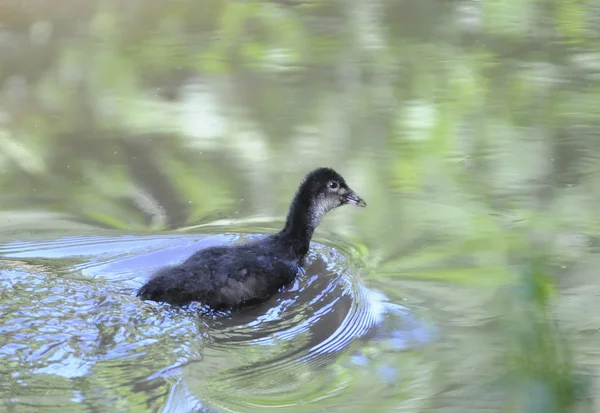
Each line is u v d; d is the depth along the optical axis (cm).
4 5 2355
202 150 1608
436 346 980
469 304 1079
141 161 1561
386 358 963
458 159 1548
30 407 825
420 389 884
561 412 486
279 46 2170
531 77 1944
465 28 2292
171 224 1334
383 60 2073
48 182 1476
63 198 1420
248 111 1786
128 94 1862
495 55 2091
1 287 1079
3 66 1980
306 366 949
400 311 1074
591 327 984
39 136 1653
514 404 833
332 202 1273
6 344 937
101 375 895
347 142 1631
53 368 899
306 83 1942
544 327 508
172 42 2175
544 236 1248
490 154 1565
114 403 841
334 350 989
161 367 915
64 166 1538
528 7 2444
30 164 1540
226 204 1406
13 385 864
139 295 1073
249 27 2308
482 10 2423
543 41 2183
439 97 1848
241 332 1030
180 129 1698
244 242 1259
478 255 1213
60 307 1031
